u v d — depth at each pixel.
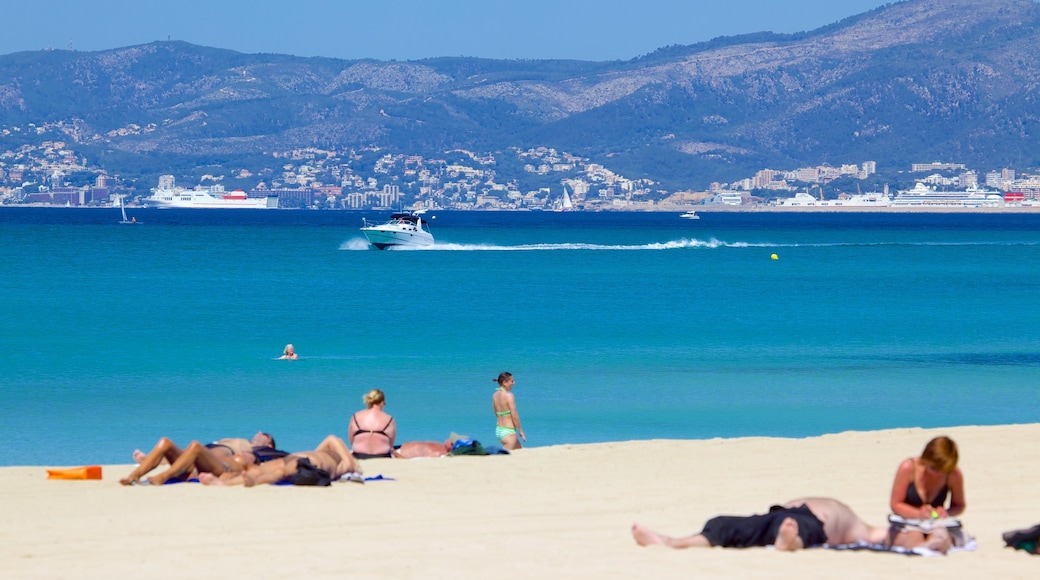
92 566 25.59
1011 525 30.42
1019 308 141.25
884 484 38.09
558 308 138.62
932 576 24.27
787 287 180.00
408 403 67.81
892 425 61.22
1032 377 80.25
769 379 79.06
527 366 85.44
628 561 25.64
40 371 80.38
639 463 43.00
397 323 118.50
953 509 27.66
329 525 31.03
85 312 127.12
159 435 56.81
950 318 127.94
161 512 32.94
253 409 64.88
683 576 24.16
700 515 32.72
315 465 38.22
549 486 38.06
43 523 31.23
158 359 87.56
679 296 159.62
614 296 158.75
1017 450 44.56
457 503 34.72
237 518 32.06
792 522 26.56
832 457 44.12
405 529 30.28
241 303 141.50
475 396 70.62
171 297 149.12
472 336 106.50
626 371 82.81
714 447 46.88
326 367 83.81
